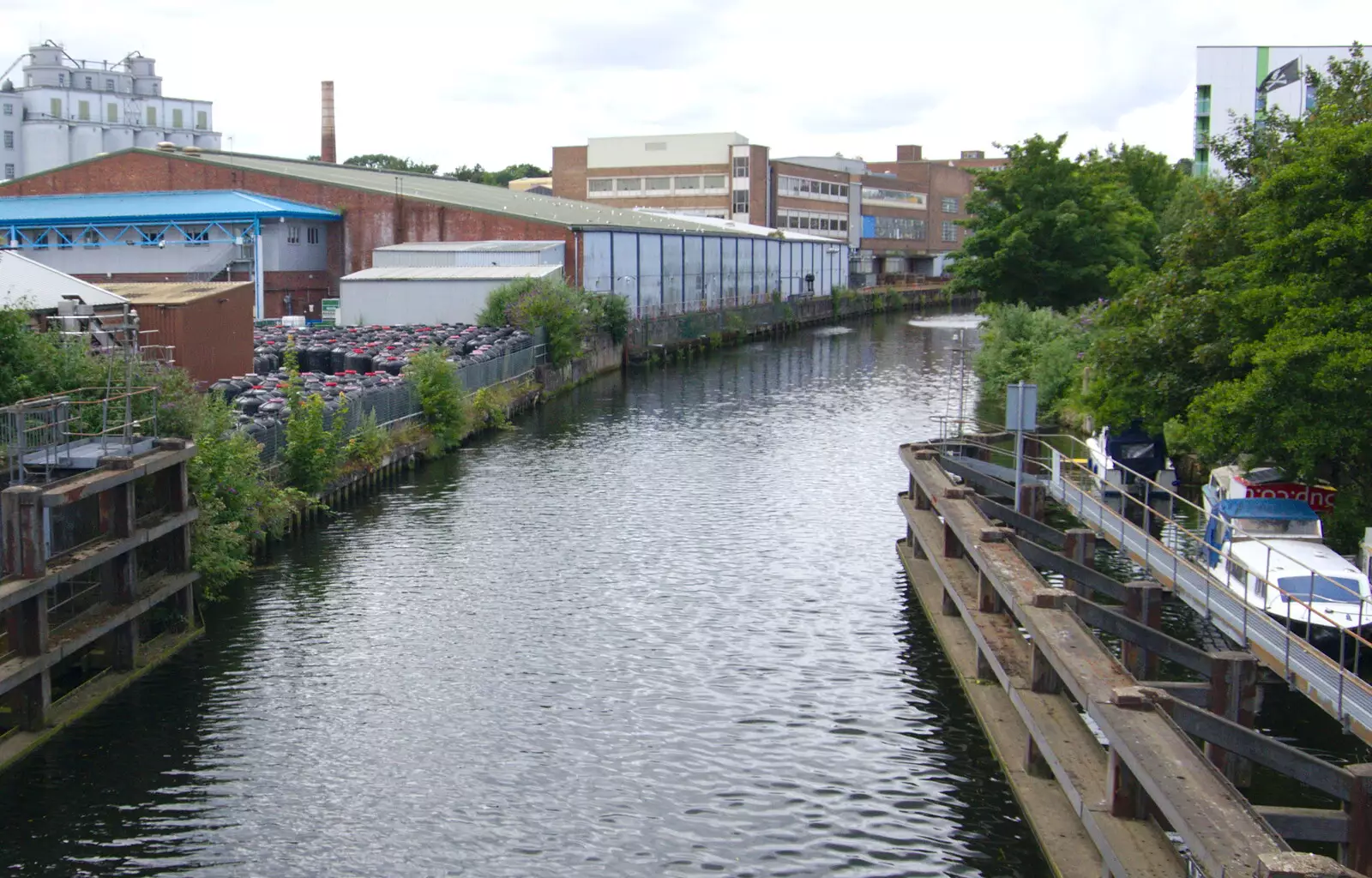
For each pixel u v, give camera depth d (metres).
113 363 27.48
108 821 18.73
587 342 75.69
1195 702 18.83
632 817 18.92
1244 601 21.08
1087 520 30.08
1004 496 34.72
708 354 93.00
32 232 84.31
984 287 71.44
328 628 27.30
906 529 36.38
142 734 21.80
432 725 22.25
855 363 85.62
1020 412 27.14
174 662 25.27
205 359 42.31
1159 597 22.97
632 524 36.84
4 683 20.06
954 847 17.97
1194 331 28.70
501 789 19.84
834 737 21.72
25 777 20.14
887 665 25.22
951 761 20.73
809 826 18.61
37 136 161.00
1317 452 24.19
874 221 174.25
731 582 30.95
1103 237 69.38
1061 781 16.33
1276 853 11.49
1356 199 25.97
